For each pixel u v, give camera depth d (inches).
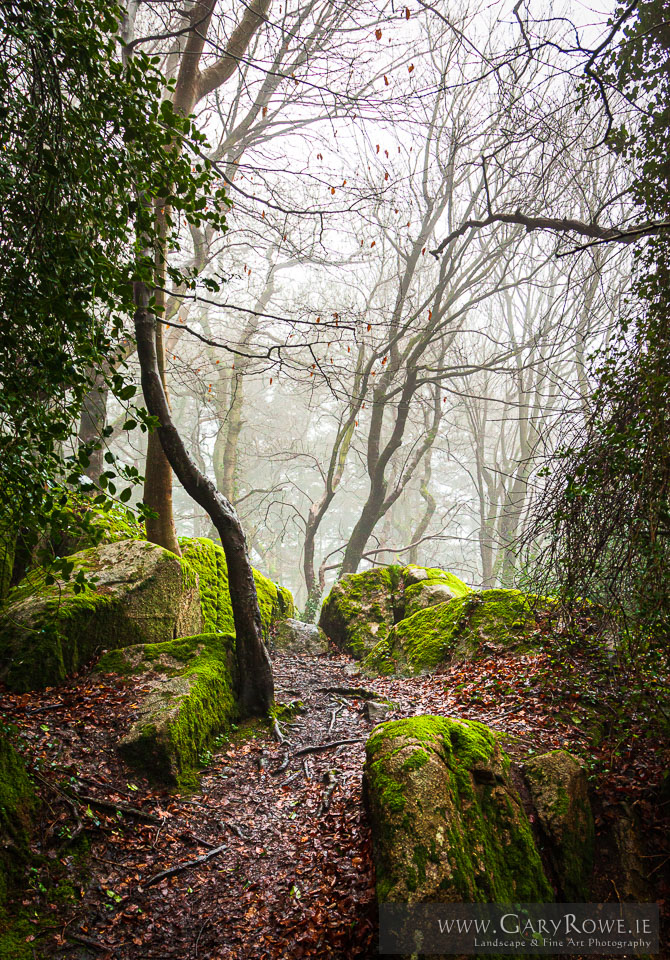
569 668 296.5
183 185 161.8
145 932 183.2
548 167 304.8
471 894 173.8
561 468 215.0
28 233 139.3
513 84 299.9
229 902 194.9
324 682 391.5
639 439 186.5
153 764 241.9
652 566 183.0
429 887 168.2
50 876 187.3
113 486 147.8
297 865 205.6
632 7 189.8
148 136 157.1
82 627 300.4
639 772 230.2
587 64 207.9
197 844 217.5
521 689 297.7
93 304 158.4
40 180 142.5
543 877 196.2
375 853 187.2
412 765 193.3
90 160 151.3
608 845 211.8
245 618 310.8
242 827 229.8
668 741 233.5
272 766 271.7
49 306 139.3
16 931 170.6
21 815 194.1
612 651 281.4
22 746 222.5
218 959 173.9
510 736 255.4
